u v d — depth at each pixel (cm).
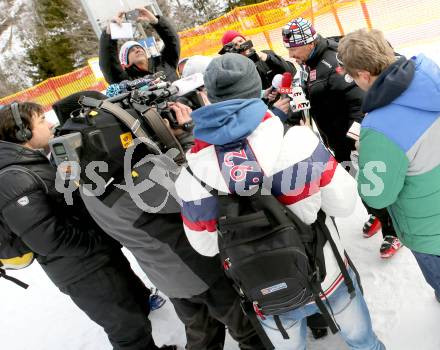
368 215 296
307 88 243
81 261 198
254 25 1247
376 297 231
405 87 127
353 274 157
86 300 208
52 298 371
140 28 409
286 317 149
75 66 2484
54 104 180
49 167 185
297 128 131
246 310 157
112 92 228
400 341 203
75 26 2470
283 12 1168
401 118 129
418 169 136
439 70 133
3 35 2925
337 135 241
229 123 123
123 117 155
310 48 233
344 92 224
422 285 227
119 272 212
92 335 303
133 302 221
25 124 186
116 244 211
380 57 135
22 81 2739
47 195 178
